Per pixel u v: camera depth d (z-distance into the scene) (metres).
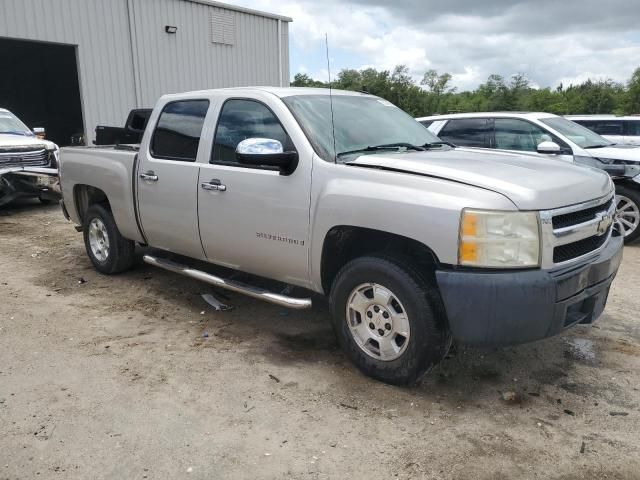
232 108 4.47
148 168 5.05
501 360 4.00
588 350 4.18
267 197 4.03
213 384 3.67
